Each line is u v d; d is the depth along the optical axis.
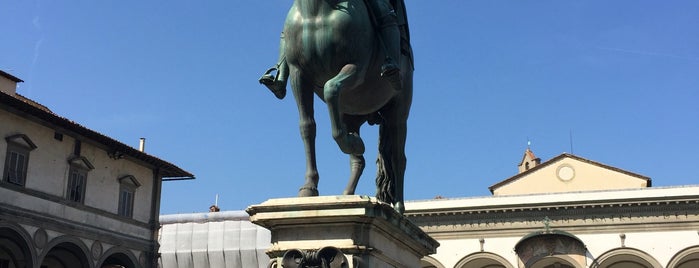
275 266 4.20
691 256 37.09
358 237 4.11
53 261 33.75
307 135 4.76
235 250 44.53
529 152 59.25
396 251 4.77
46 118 30.48
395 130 5.76
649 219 37.75
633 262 39.88
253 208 4.27
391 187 5.83
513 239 39.50
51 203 30.62
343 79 4.57
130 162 36.28
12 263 30.97
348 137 4.56
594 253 38.03
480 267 41.38
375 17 5.00
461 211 40.19
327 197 4.16
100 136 33.34
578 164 46.78
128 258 35.03
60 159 31.56
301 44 4.76
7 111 29.08
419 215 41.00
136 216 36.09
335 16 4.68
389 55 4.92
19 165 29.36
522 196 39.91
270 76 5.00
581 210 38.81
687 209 37.28
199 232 45.47
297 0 4.91
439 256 40.19
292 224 4.20
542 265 39.91
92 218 32.88
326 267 3.99
